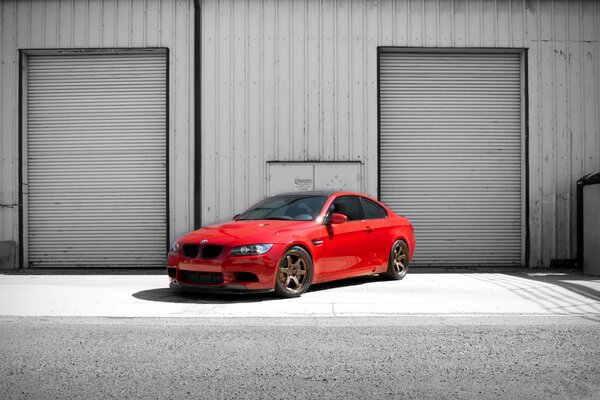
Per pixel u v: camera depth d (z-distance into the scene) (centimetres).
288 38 1243
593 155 1260
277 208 859
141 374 408
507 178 1292
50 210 1282
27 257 1277
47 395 363
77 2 1247
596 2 1268
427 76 1293
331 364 433
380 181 1252
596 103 1266
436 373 411
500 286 875
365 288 849
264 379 396
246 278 719
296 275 762
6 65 1259
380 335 529
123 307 686
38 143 1287
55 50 1259
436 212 1288
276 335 529
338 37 1245
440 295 775
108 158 1280
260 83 1240
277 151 1235
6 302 729
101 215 1277
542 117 1259
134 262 1272
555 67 1263
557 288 845
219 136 1235
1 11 1255
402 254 964
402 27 1250
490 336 525
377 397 360
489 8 1258
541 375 407
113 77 1284
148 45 1242
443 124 1294
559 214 1255
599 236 1066
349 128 1241
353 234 845
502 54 1294
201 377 401
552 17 1263
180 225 1232
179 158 1237
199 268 730
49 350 474
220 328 560
